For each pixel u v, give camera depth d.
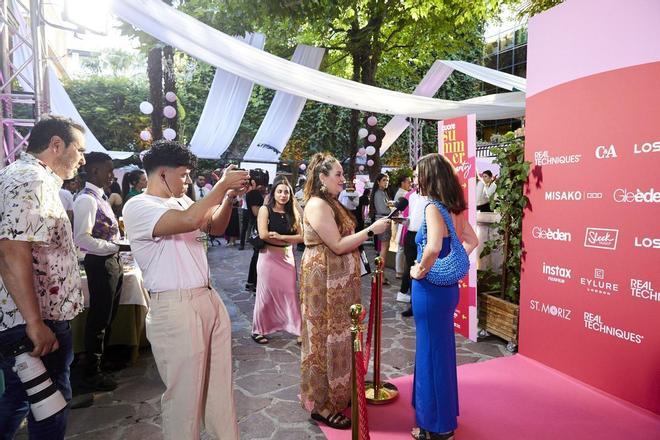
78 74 25.17
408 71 14.19
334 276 2.68
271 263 4.16
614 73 2.97
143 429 2.72
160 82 8.31
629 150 2.90
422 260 2.41
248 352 3.99
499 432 2.68
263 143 12.28
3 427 1.79
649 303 2.83
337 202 2.77
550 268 3.53
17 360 1.65
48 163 1.88
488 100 9.10
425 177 2.50
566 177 3.36
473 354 3.94
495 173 10.02
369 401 3.03
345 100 8.71
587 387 3.24
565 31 3.31
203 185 11.91
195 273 1.95
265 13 8.23
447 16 11.46
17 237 1.61
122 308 3.65
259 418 2.85
